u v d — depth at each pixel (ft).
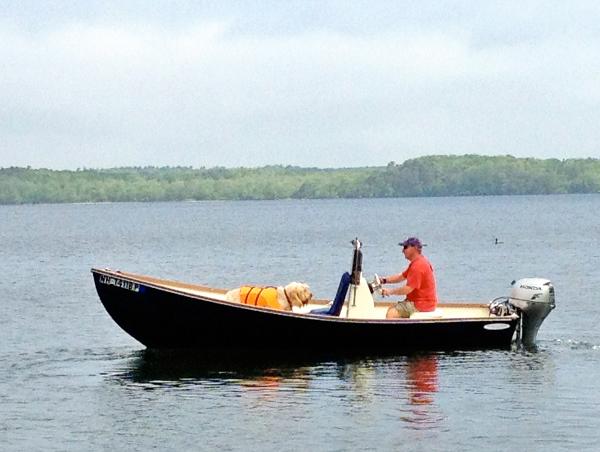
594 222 324.19
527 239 225.97
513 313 65.00
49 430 45.80
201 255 189.88
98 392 53.11
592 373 57.31
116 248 220.23
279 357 61.82
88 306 94.48
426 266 64.34
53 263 167.63
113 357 63.67
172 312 61.72
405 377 56.08
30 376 57.67
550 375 56.75
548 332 74.33
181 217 499.92
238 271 148.05
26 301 99.81
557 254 173.17
